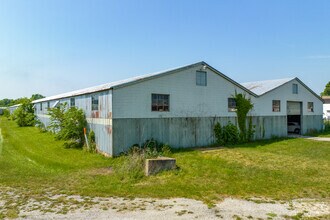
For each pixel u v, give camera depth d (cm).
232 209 579
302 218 531
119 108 1279
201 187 753
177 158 1206
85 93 1529
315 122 2755
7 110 5822
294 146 1672
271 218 528
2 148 1488
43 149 1449
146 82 1385
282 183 799
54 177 866
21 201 620
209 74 1703
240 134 1877
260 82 2638
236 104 1875
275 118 2241
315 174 918
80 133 1548
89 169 990
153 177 863
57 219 513
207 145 1667
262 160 1179
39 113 3000
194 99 1614
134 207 586
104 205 598
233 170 961
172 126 1498
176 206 595
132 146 1312
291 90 2456
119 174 889
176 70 1516
